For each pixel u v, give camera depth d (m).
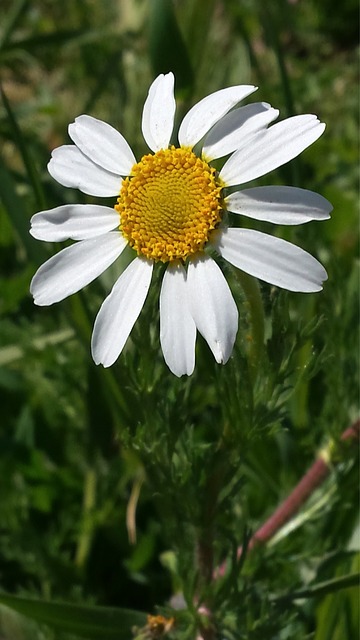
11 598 0.14
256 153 0.11
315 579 0.16
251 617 0.14
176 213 0.11
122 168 0.12
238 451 0.13
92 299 0.19
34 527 0.20
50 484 0.21
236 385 0.13
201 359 0.16
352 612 0.16
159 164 0.12
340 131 0.30
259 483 0.18
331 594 0.16
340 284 0.17
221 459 0.13
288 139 0.11
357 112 0.31
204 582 0.14
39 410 0.22
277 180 0.20
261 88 0.24
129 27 0.25
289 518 0.16
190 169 0.12
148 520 0.21
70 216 0.12
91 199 0.21
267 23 0.21
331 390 0.16
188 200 0.11
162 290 0.11
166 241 0.11
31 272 0.21
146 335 0.13
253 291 0.12
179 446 0.15
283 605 0.15
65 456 0.22
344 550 0.16
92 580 0.20
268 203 0.11
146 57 0.25
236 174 0.11
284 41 0.36
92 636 0.15
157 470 0.14
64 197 0.23
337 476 0.16
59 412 0.22
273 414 0.13
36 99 0.31
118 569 0.20
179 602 0.17
